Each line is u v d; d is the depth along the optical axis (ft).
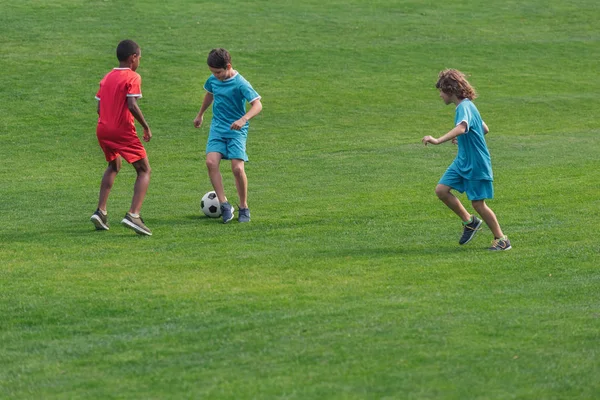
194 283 84.23
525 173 157.99
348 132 217.77
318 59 305.12
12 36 306.55
